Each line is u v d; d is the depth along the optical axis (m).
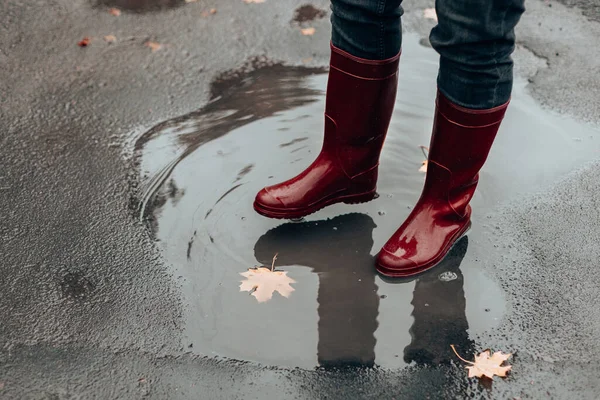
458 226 2.15
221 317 2.01
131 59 2.88
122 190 2.34
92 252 2.16
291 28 3.06
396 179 2.36
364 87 2.07
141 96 2.71
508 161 2.43
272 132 2.53
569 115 2.62
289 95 2.71
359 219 2.24
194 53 2.92
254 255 2.15
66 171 2.40
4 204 2.29
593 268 2.11
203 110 2.64
